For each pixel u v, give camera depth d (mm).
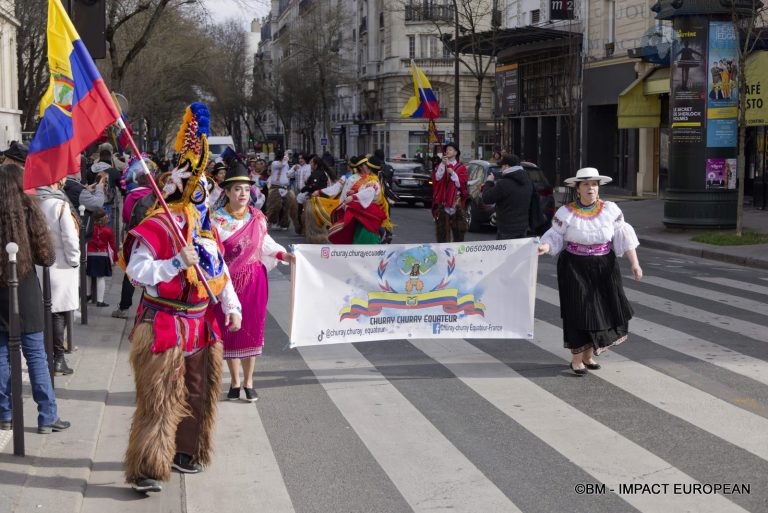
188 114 5559
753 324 10641
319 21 65562
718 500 5441
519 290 8523
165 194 5625
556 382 8141
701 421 6949
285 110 72438
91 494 5559
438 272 8422
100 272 11664
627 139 35344
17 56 42500
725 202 20719
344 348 9641
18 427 5914
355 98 74062
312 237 17125
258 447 6508
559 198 34406
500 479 5832
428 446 6488
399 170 32094
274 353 9523
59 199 7863
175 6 32219
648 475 5859
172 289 5492
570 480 5793
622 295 8211
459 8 55062
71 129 5594
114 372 8586
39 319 6324
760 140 26016
